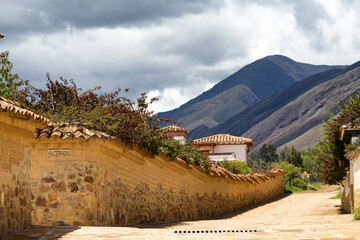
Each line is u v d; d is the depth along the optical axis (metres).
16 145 9.68
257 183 42.28
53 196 12.55
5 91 15.57
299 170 68.38
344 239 8.95
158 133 17.31
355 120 22.27
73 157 12.70
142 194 17.08
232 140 57.56
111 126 14.44
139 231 10.48
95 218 12.55
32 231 9.70
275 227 12.51
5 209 8.98
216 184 30.28
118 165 14.77
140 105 16.97
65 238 9.05
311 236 9.51
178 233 10.33
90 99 16.62
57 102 16.48
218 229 12.51
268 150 106.31
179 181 22.48
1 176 8.88
